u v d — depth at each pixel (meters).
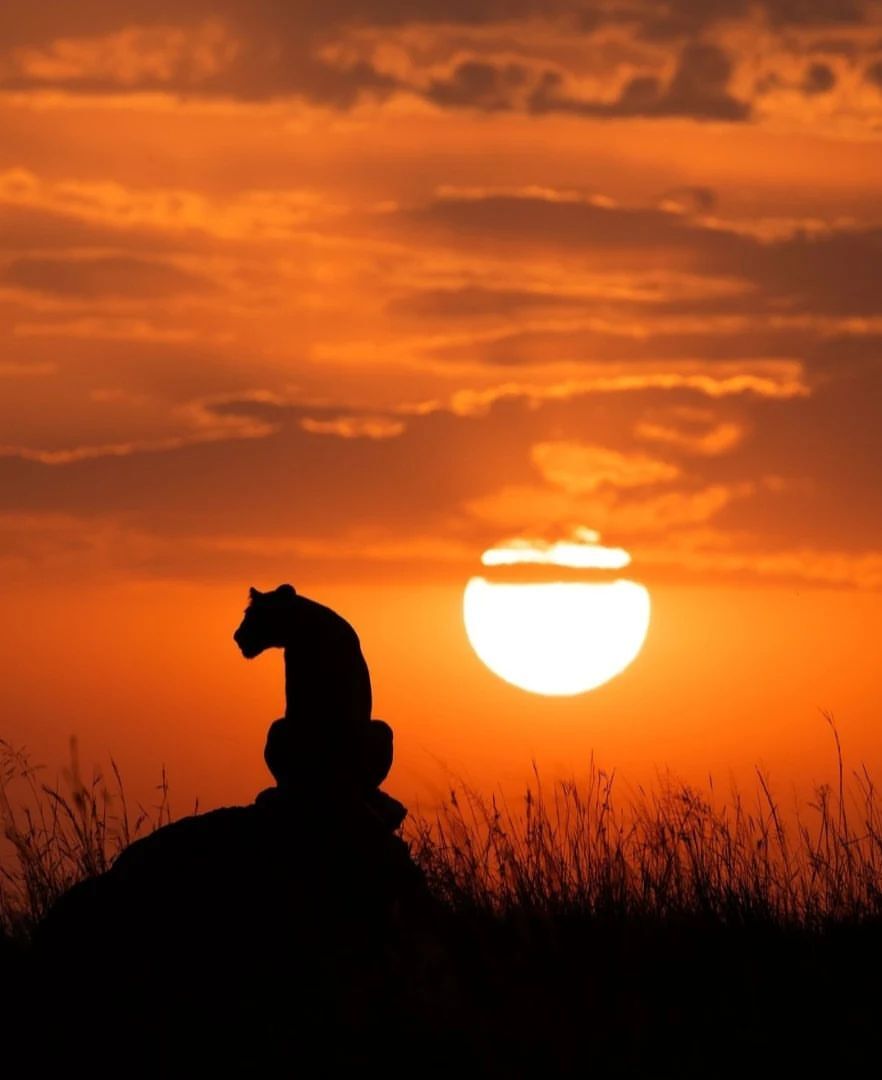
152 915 36.78
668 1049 34.28
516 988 35.44
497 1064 32.94
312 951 36.06
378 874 37.38
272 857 37.25
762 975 37.19
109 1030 34.69
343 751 38.09
